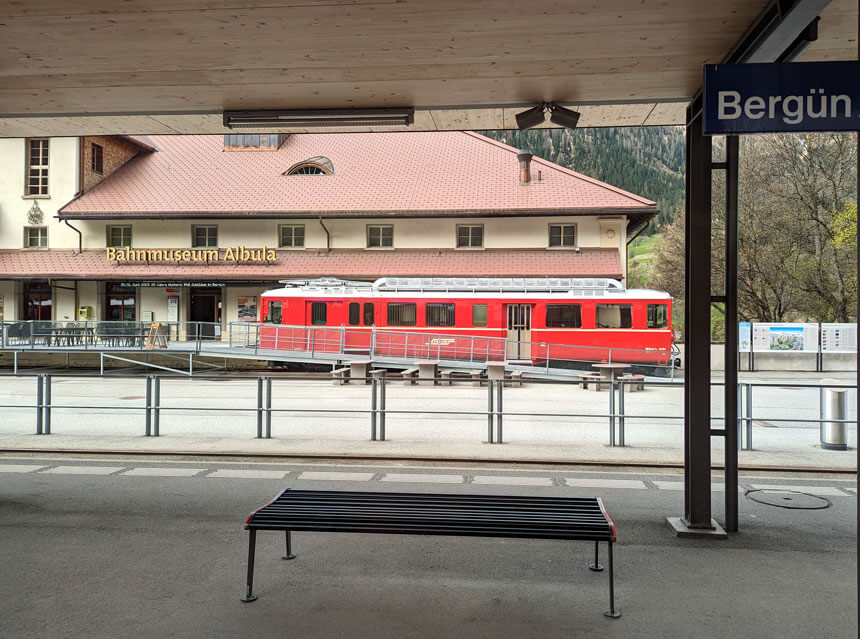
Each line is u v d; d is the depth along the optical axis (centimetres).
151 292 3438
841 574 532
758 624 440
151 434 1157
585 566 550
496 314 2614
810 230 3662
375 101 750
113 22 548
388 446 1047
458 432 1212
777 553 582
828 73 466
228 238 3350
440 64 633
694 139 635
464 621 442
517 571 538
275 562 555
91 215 3275
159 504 730
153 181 3531
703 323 635
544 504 516
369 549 592
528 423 1348
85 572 530
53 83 696
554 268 3075
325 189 3394
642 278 7250
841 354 2759
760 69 471
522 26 547
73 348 2627
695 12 517
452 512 496
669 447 1057
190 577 520
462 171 3459
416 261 3192
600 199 3145
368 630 427
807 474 901
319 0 504
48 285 3462
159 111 791
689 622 443
